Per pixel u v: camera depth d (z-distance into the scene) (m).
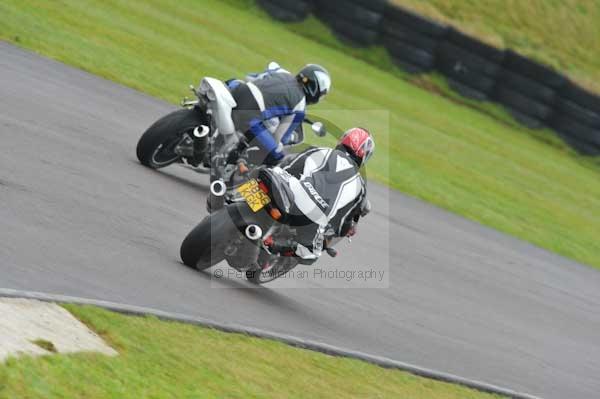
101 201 28.80
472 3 108.38
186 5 91.31
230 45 79.12
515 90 101.50
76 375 16.61
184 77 60.56
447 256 43.03
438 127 84.19
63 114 38.28
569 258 55.22
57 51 51.75
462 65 101.38
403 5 100.81
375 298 32.31
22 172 28.30
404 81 100.44
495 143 88.44
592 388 31.66
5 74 41.31
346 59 97.69
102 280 22.53
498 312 36.69
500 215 59.88
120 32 66.00
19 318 17.81
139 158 35.09
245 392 19.61
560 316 40.03
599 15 117.12
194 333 21.67
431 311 33.31
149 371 18.44
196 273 26.62
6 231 23.03
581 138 100.56
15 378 15.43
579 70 105.12
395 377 25.11
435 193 58.75
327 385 22.34
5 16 54.47
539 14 111.62
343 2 100.69
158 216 29.91
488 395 26.81
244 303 25.97
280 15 99.94
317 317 27.70
